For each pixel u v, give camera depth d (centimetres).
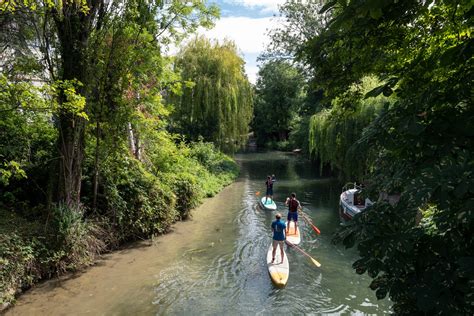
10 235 773
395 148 241
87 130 991
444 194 181
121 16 940
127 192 1089
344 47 284
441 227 199
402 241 212
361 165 1367
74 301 748
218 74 2175
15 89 653
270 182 1645
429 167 198
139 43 960
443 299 199
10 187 988
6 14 839
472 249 201
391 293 223
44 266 812
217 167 2222
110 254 1002
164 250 1049
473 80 212
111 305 741
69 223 858
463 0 202
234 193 1869
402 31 258
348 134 1526
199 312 723
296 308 743
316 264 944
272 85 4444
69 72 875
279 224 941
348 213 1316
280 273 877
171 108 1164
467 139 213
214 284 845
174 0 993
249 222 1343
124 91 1014
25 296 751
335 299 780
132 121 996
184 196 1357
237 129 2331
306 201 1681
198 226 1287
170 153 1259
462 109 230
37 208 945
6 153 951
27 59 852
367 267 227
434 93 222
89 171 1065
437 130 221
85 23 879
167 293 797
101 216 1012
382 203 245
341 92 330
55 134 1082
